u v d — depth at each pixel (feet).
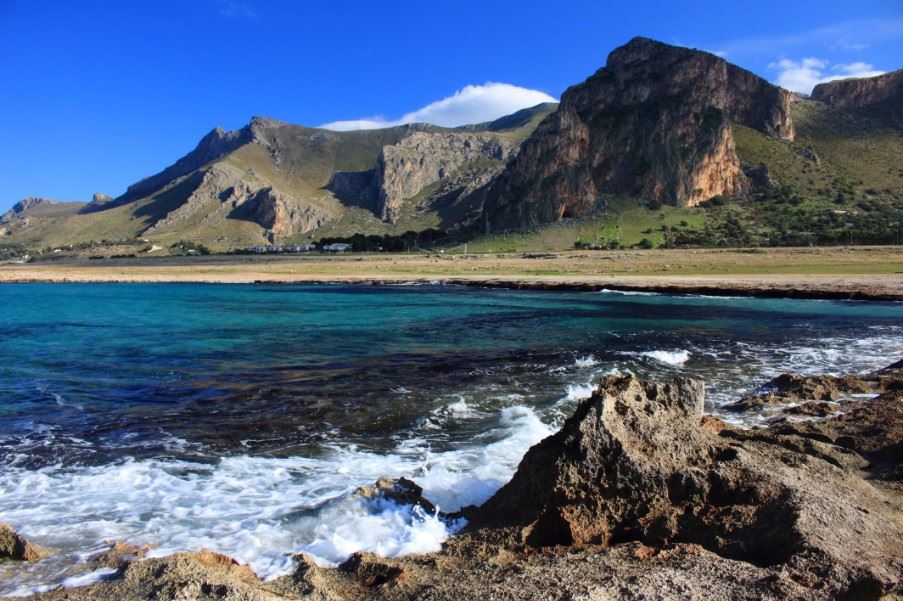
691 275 250.98
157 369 62.64
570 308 143.43
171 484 30.60
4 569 21.40
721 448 28.37
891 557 20.16
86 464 33.86
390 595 19.13
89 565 21.71
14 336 90.22
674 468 25.86
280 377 58.34
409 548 23.43
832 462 31.42
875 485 28.40
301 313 131.23
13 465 33.65
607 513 24.23
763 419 42.39
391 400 48.75
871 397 47.70
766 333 94.63
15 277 315.37
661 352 72.64
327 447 36.83
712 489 24.81
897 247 376.48
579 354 72.08
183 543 23.82
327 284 285.02
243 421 42.83
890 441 34.19
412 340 85.46
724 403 48.06
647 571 19.36
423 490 28.99
